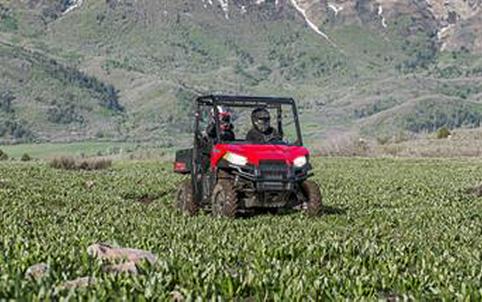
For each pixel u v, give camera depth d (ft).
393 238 87.45
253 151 106.01
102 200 145.89
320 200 108.68
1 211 113.29
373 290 52.95
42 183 202.18
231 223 98.53
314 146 516.32
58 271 54.34
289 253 69.87
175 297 47.01
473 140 595.47
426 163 365.40
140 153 499.51
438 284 55.16
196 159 116.16
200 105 116.26
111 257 60.75
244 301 50.34
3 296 45.57
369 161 396.57
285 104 114.62
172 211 120.98
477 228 101.24
